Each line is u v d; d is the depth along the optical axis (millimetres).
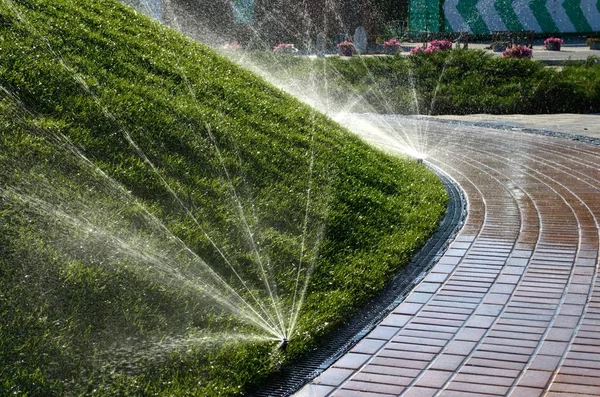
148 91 6738
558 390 3723
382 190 7504
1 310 3854
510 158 10930
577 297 5062
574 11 40906
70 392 3539
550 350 4219
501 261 5914
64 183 4930
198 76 7949
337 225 6082
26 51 6336
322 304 4832
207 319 4344
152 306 4285
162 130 6109
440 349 4281
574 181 9078
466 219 7285
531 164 10383
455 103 18188
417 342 4387
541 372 3939
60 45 6840
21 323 3822
